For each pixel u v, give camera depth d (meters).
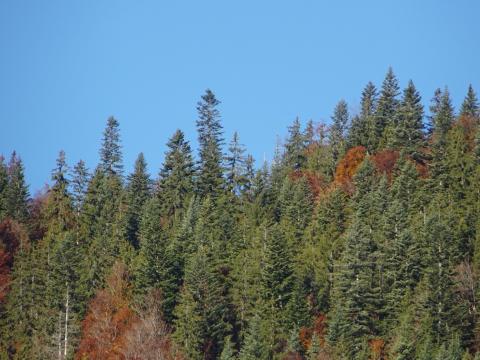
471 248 177.38
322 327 169.25
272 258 176.12
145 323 168.50
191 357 166.00
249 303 175.50
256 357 157.88
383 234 178.50
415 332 154.38
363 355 156.12
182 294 175.25
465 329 157.62
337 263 175.88
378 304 164.50
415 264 169.25
